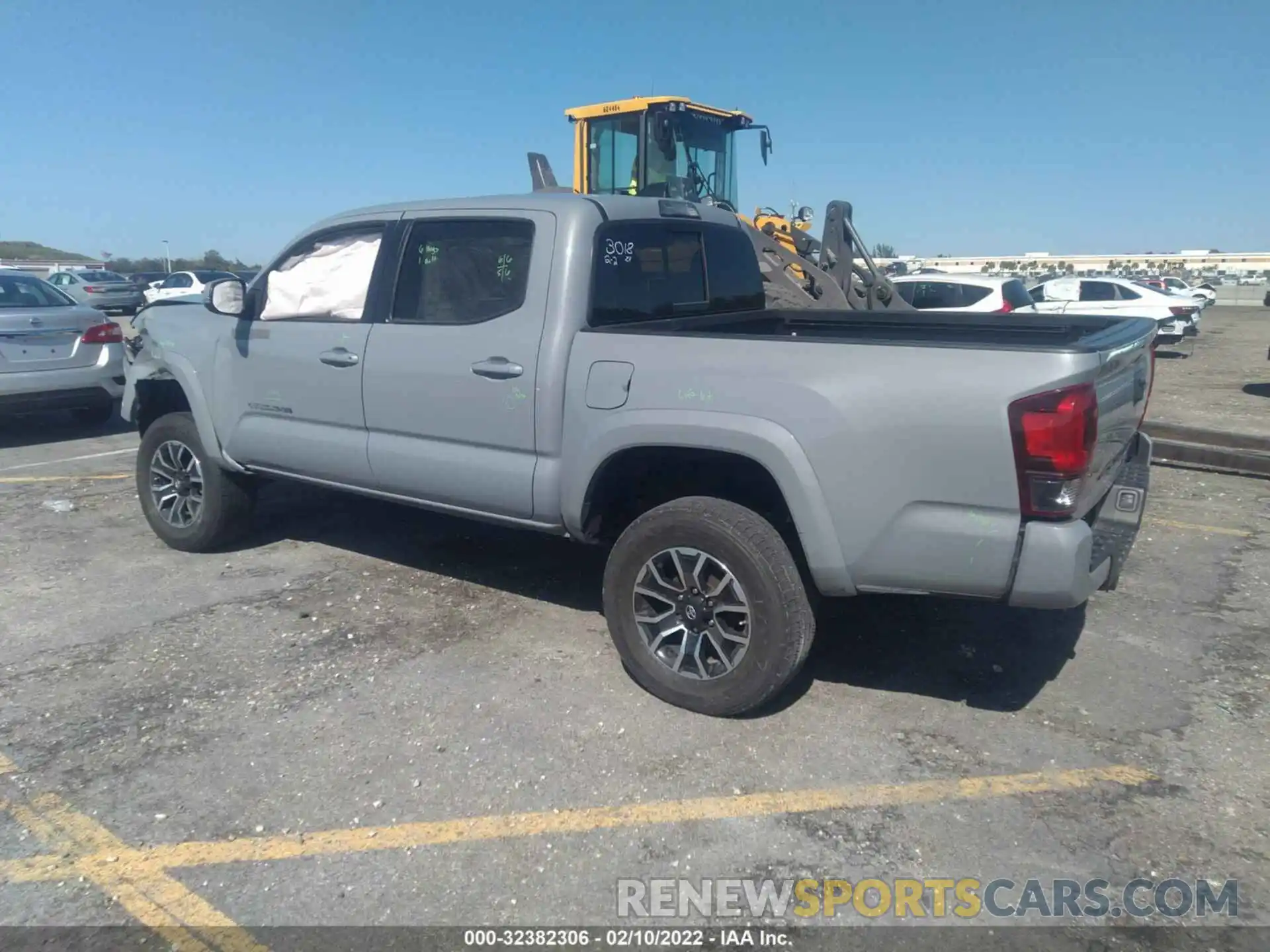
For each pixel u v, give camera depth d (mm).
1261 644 4496
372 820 3176
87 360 9219
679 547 3758
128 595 5117
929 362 3270
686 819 3172
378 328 4633
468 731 3713
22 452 8977
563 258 4094
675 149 10812
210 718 3814
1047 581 3186
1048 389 3096
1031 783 3365
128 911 2777
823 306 9727
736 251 5426
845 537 3441
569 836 3092
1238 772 3430
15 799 3295
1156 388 14930
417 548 5887
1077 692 4039
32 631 4645
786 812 3209
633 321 4426
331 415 4867
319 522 6395
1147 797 3277
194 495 5723
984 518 3234
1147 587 5238
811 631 3664
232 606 4953
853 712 3867
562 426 4066
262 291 5215
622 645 3979
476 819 3176
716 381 3627
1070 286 20656
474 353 4262
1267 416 11852
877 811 3211
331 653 4402
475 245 4379
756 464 3787
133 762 3510
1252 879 2875
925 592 3418
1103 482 3680
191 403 5465
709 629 3775
